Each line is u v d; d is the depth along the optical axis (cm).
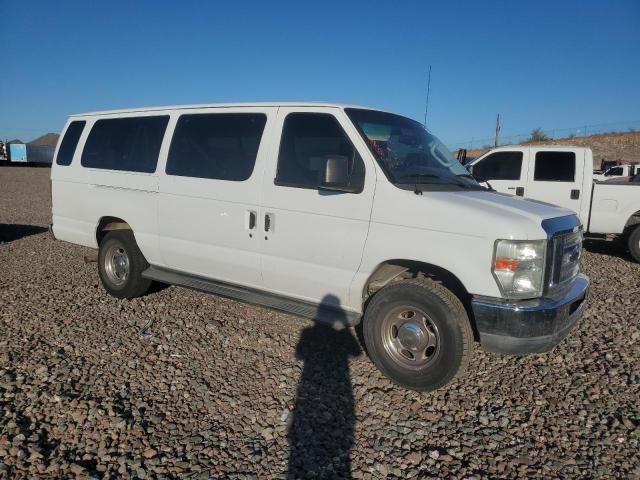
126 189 574
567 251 406
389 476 310
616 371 451
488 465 322
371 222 411
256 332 523
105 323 539
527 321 363
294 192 449
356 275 422
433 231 386
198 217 513
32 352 462
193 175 521
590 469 319
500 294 367
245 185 479
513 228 364
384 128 461
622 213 962
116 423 351
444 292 388
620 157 5228
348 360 463
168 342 494
